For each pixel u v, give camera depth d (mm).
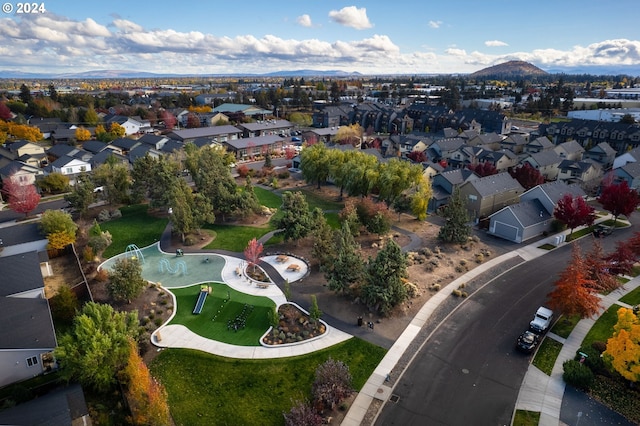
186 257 51938
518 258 50625
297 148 112375
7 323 31797
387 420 27234
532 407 28172
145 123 141875
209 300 41812
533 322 36250
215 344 35156
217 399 29109
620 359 28266
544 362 32562
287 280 42500
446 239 54562
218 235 58344
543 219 57625
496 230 58188
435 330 36688
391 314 38938
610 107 172625
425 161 93062
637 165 78062
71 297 38531
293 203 53469
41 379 30656
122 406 28219
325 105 187625
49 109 151500
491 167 80062
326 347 34531
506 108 187875
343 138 114750
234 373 31641
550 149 93625
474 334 36094
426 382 30500
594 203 71000
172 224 60094
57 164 84250
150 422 25750
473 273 46812
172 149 98562
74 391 27484
